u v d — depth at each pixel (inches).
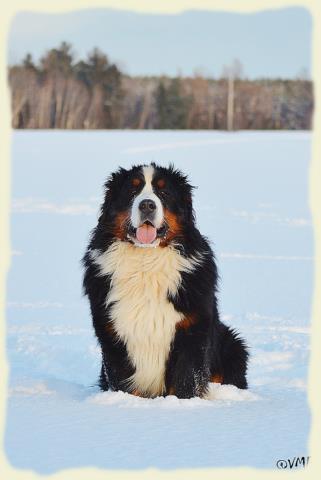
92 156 1491.1
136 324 255.3
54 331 390.3
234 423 218.2
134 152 1571.1
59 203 921.5
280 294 489.1
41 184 1088.8
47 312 436.8
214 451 194.4
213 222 797.2
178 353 254.8
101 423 215.3
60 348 355.9
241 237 713.0
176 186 261.1
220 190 1047.6
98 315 261.0
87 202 932.0
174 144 1764.3
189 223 261.3
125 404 236.4
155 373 258.4
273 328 398.0
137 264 254.2
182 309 253.1
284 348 358.9
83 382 312.5
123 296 256.4
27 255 629.3
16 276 546.9
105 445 197.2
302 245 679.7
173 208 257.3
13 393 252.1
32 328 395.2
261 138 1973.4
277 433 209.8
